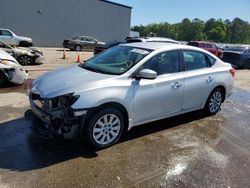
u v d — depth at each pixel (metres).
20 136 4.35
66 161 3.71
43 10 28.27
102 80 4.04
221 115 6.21
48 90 3.96
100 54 5.26
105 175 3.46
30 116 5.21
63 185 3.20
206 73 5.47
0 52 7.90
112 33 34.69
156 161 3.89
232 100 7.89
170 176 3.55
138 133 4.79
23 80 7.85
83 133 3.92
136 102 4.30
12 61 7.62
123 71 4.29
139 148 4.25
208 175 3.64
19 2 26.64
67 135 3.78
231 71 6.09
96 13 32.41
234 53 17.08
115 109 4.09
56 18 29.31
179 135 4.86
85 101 3.75
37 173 3.40
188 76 5.08
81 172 3.48
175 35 98.19
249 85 10.77
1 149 3.91
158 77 4.60
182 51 5.09
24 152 3.87
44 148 4.02
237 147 4.56
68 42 25.70
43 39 28.92
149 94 4.44
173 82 4.79
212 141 4.72
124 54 4.80
